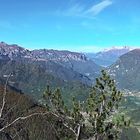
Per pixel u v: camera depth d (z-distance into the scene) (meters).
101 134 27.39
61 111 26.55
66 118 26.59
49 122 23.88
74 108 26.97
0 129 11.17
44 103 27.27
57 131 25.53
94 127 27.19
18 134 11.57
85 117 27.44
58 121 25.78
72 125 26.80
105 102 28.09
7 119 11.60
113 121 27.69
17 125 12.00
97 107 27.97
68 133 26.62
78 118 26.62
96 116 27.41
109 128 27.67
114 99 28.11
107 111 28.03
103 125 27.56
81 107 27.62
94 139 27.20
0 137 11.05
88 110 27.64
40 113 14.14
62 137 26.02
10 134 11.38
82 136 27.00
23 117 12.02
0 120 11.38
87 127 27.20
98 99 27.98
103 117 27.42
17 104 13.55
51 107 26.59
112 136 27.47
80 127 26.73
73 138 26.77
